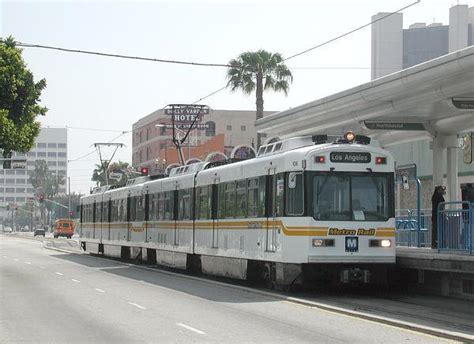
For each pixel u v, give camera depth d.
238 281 23.48
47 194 168.00
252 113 103.25
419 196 23.39
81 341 11.62
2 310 15.86
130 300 17.78
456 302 17.03
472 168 28.73
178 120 71.81
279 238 18.69
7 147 31.62
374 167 18.59
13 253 46.97
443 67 17.20
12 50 31.75
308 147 18.48
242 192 21.38
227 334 12.24
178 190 27.55
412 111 22.00
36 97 33.00
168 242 28.36
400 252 19.48
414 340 11.52
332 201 18.17
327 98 22.45
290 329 12.80
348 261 18.05
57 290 20.56
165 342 11.46
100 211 41.69
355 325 13.26
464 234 17.41
